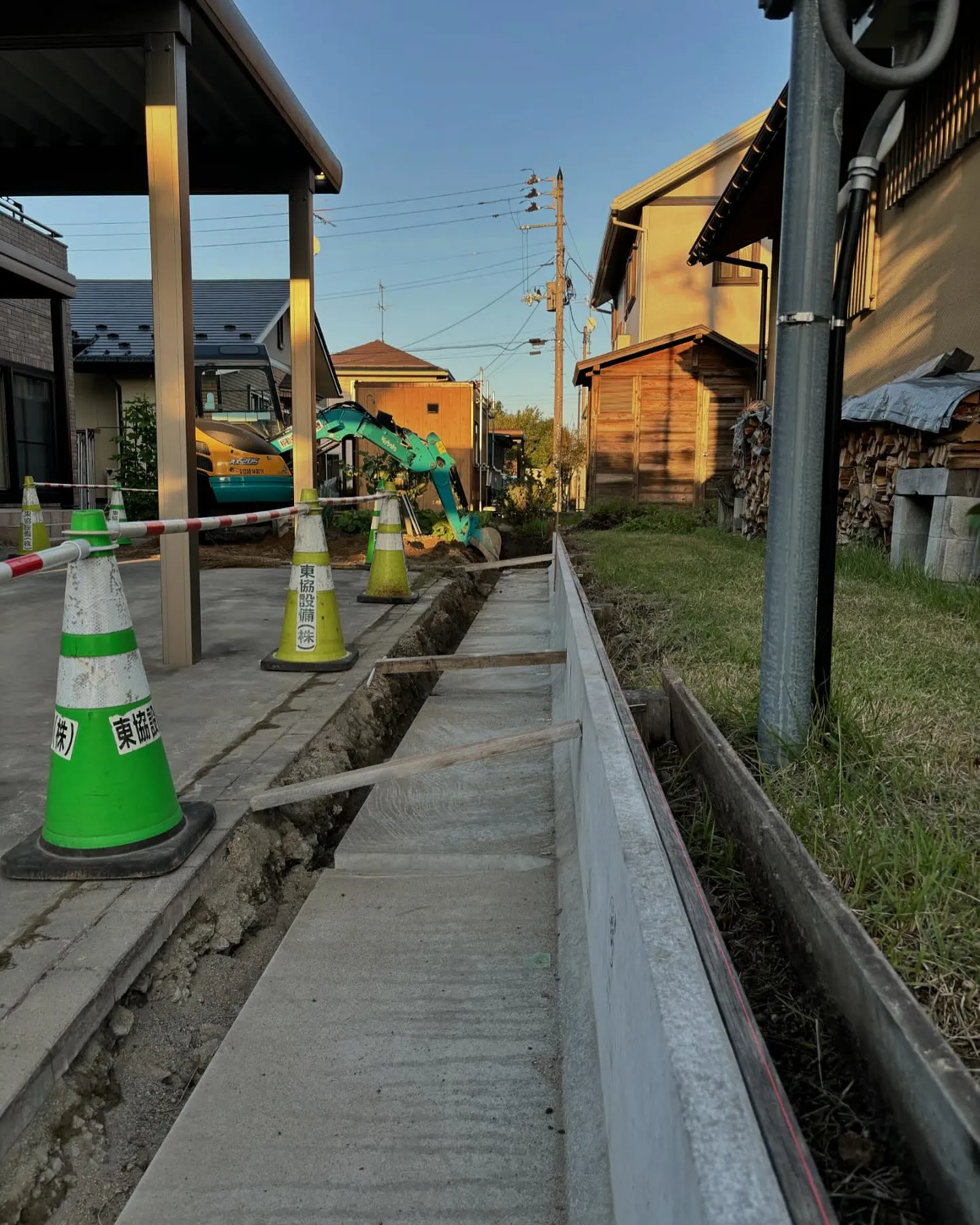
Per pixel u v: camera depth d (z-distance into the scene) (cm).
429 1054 192
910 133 759
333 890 273
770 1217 75
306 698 411
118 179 646
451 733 432
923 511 589
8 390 1281
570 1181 154
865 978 124
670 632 403
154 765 242
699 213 1809
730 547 916
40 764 321
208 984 219
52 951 195
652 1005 110
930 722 256
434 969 226
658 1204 101
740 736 262
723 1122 87
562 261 2892
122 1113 177
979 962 146
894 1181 110
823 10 181
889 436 639
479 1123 172
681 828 218
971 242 662
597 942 189
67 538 234
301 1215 151
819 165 220
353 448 1688
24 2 423
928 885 161
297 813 308
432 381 2841
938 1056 105
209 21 450
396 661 459
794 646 237
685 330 1664
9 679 455
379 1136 169
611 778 182
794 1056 136
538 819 318
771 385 1257
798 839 179
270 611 661
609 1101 153
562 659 441
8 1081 156
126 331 2094
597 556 838
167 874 231
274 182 669
